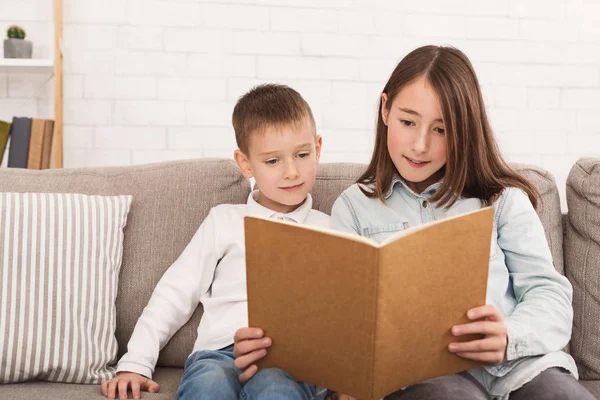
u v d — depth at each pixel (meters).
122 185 1.59
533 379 1.15
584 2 3.23
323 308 0.99
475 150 1.35
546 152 3.27
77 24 2.98
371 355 0.95
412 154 1.32
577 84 3.26
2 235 1.37
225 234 1.49
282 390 1.03
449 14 3.16
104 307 1.42
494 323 1.06
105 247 1.46
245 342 1.07
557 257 1.50
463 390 1.07
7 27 2.98
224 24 3.05
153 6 3.00
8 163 2.71
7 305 1.34
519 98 3.23
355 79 3.14
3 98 3.00
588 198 1.49
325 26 3.10
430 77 1.30
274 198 1.49
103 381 1.36
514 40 3.21
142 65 3.02
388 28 3.13
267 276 1.04
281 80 3.10
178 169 1.61
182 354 1.49
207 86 3.06
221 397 1.11
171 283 1.46
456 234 1.00
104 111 3.03
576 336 1.46
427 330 1.01
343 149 3.16
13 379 1.33
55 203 1.44
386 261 0.92
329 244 0.96
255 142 1.47
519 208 1.35
